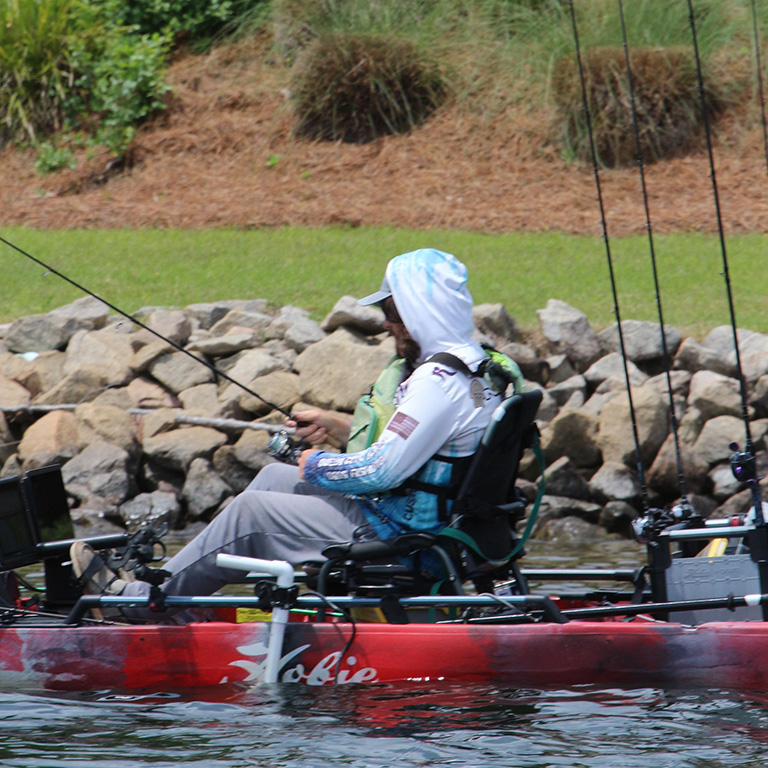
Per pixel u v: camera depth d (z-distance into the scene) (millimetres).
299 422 16000
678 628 13977
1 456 32438
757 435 30031
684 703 13422
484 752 11938
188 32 67688
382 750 12031
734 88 54844
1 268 44188
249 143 58094
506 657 14125
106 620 15742
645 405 30578
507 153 54312
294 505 14812
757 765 11477
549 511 29281
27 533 16141
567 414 30734
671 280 40438
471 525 14391
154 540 14672
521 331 36344
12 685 14602
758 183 49812
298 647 14398
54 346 37594
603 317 37094
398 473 13977
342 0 60531
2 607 15984
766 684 13773
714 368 33750
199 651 14430
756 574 14211
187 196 54281
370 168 54906
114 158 58281
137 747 12188
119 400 34438
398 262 14641
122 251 46281
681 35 55031
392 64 57344
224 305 38719
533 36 58312
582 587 20625
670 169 52156
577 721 12836
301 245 46406
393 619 14359
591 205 49719
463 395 14172
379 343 35781
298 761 11719
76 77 62312
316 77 57625
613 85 53312
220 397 34094
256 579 14992
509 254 44062
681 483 15570
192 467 31125
